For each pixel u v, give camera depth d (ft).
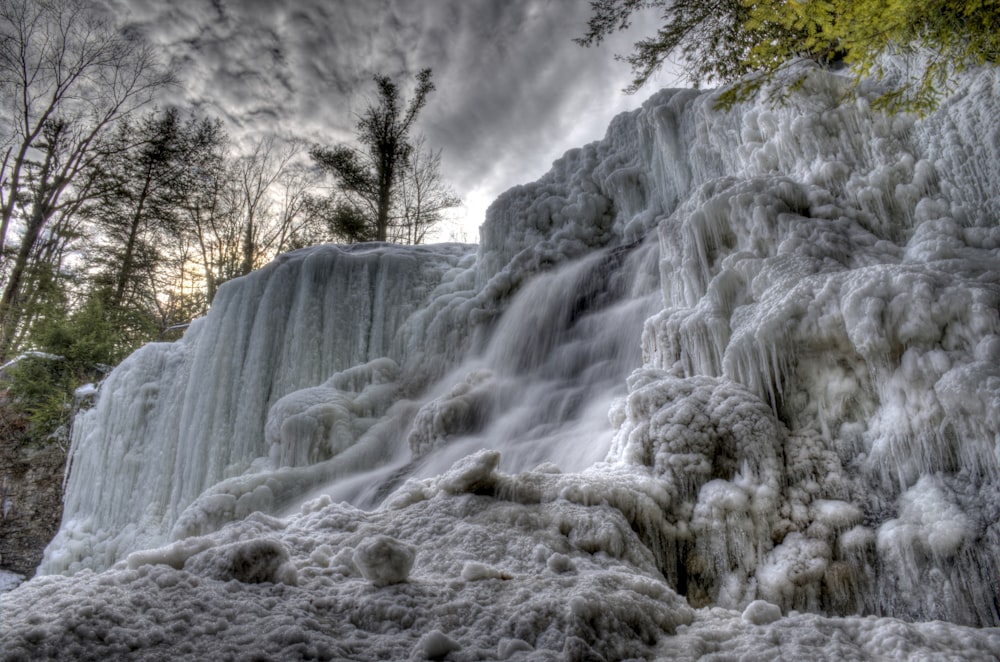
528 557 9.07
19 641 5.33
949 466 10.34
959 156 14.88
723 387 13.25
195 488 27.94
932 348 10.78
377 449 24.91
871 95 17.31
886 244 14.49
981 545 9.23
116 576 7.28
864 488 11.16
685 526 11.40
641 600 7.30
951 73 15.93
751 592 10.62
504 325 27.45
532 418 21.57
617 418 15.23
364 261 32.19
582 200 29.40
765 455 11.85
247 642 5.76
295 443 24.38
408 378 28.63
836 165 16.93
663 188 27.07
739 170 21.47
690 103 25.62
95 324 52.42
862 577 10.21
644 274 23.66
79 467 34.12
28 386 45.98
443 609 6.81
